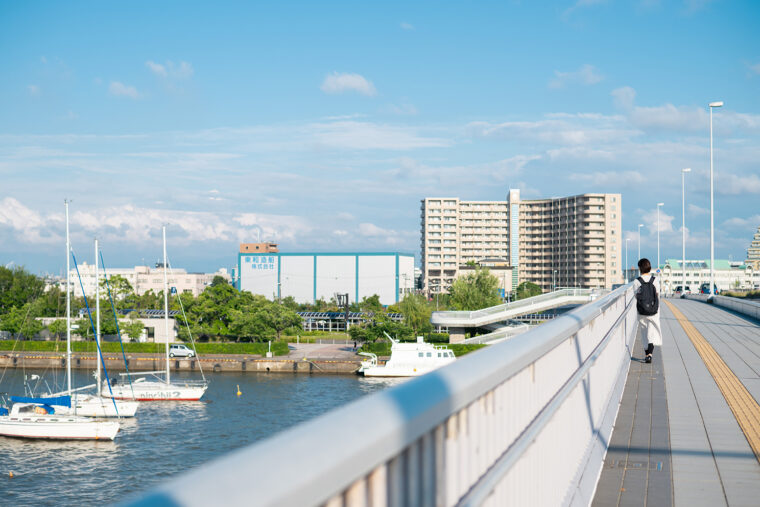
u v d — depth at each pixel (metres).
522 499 3.47
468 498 2.45
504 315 67.19
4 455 39.31
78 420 43.09
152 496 0.96
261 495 1.09
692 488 5.50
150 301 120.44
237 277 157.88
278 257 156.75
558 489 4.67
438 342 79.00
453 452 2.35
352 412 1.56
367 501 1.61
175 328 86.44
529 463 3.67
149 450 40.59
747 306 32.69
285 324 82.56
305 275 155.62
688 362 13.80
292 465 1.21
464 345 68.44
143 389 57.34
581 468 5.55
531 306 66.12
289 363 73.50
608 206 182.50
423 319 88.44
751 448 6.79
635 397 9.86
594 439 6.51
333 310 126.75
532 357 3.59
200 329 85.25
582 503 4.93
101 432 42.88
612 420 7.82
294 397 57.44
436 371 2.20
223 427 46.75
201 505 0.98
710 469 6.04
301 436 1.34
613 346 10.40
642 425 7.93
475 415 2.68
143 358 77.50
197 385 63.62
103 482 34.38
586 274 182.38
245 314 83.62
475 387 2.43
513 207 196.50
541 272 196.75
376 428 1.54
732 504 5.09
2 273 97.00
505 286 168.50
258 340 84.31
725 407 9.03
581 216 184.38
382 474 1.66
